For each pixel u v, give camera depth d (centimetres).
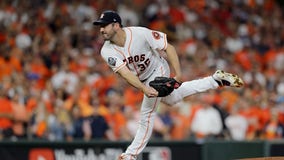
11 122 4075
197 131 4491
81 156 3928
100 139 4125
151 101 2670
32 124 4197
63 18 6006
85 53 5481
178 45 6291
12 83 4500
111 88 4897
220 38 6675
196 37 6575
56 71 5153
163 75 2656
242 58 6328
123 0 6706
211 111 4534
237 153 4031
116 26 2539
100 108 4406
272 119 4841
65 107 4319
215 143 4000
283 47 6975
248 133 4750
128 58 2572
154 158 3934
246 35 6956
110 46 2578
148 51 2605
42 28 5756
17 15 5828
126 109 4500
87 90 4753
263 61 6688
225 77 2642
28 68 5128
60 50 5512
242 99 4997
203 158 3972
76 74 5062
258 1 7725
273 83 5916
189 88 2664
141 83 2517
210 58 6053
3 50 5244
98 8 6397
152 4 6838
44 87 5019
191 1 7150
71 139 4075
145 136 2722
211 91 4834
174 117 4500
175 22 6719
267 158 2611
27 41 5503
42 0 6119
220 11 7219
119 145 3909
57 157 3916
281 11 7856
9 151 3878
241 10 7412
